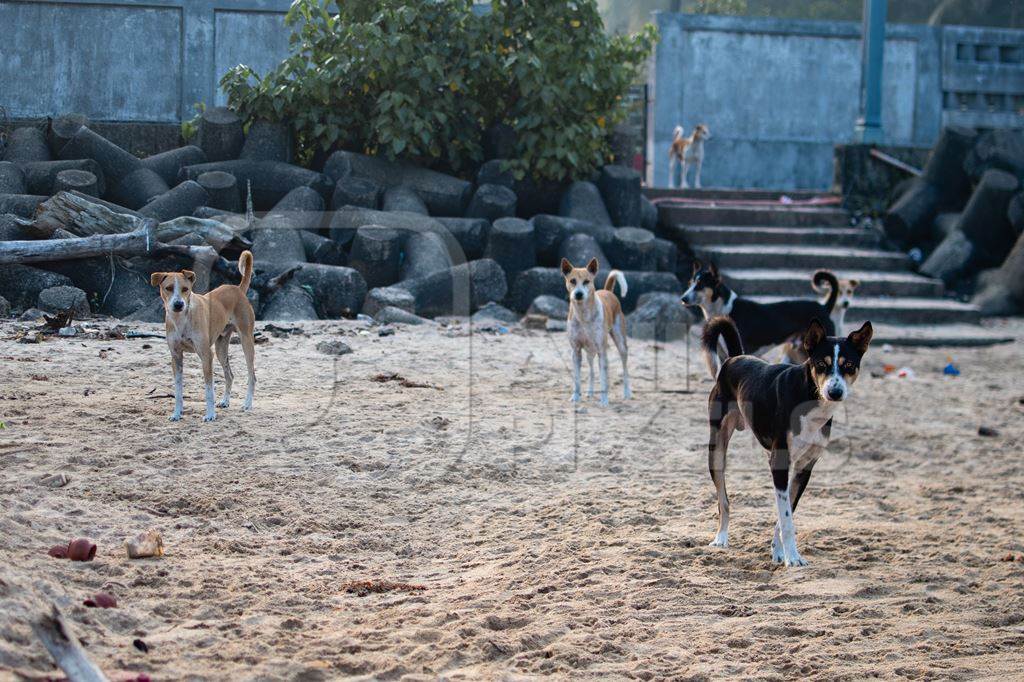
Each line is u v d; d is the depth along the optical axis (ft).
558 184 55.26
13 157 47.57
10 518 17.48
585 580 16.87
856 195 64.75
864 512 22.29
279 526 19.48
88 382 30.25
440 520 20.43
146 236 40.78
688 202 63.00
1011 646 14.51
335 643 13.76
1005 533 20.56
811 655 13.98
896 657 13.98
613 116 58.75
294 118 52.95
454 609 15.37
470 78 54.44
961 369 43.50
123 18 56.03
